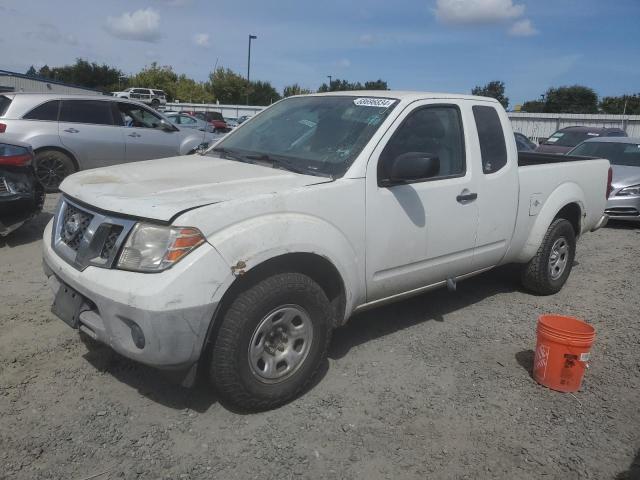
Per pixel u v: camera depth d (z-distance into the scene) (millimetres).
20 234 7004
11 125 9328
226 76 67125
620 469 3041
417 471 2938
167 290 2846
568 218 5875
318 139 4078
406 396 3648
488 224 4652
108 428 3143
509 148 4859
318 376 3842
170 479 2779
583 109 69750
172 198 3125
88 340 4121
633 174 10125
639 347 4621
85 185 3494
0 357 3820
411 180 4012
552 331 3756
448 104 4418
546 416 3510
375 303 4035
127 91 53344
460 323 4898
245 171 3826
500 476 2934
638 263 7375
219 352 3104
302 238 3293
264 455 2992
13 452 2896
